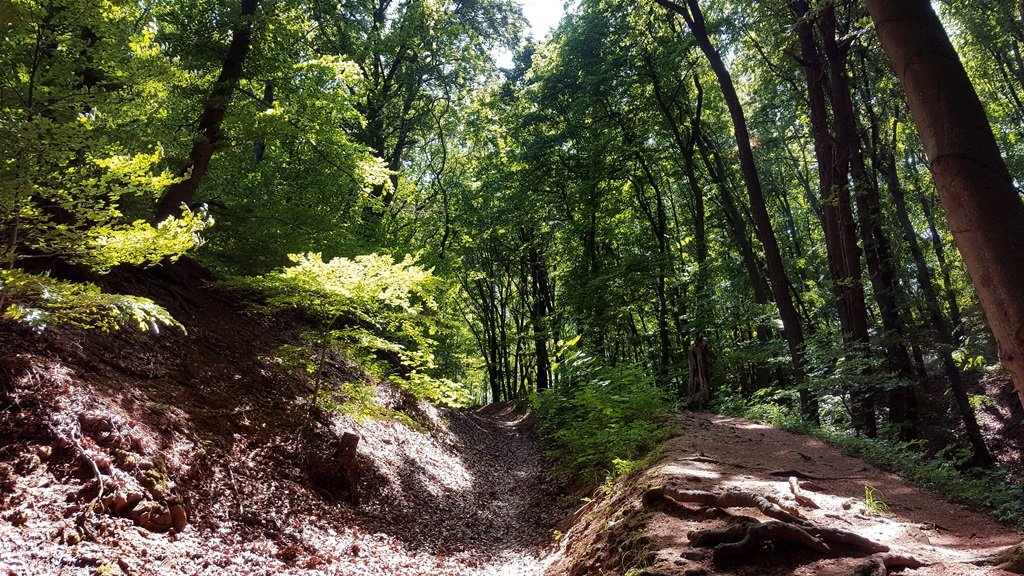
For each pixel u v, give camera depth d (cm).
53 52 590
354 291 768
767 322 1978
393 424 1191
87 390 564
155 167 983
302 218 1263
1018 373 244
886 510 534
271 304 838
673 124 2138
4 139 421
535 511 1035
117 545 434
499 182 2831
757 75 2059
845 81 1404
